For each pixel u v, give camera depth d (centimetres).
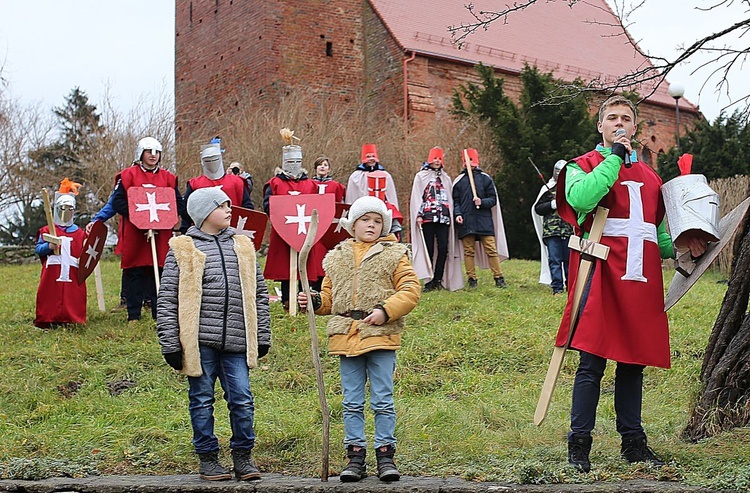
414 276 571
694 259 552
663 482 509
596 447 590
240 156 2459
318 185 1131
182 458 635
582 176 535
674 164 2311
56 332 1059
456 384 854
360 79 3312
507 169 2336
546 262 1359
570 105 2359
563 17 3838
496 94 2538
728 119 2291
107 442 680
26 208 3428
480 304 1190
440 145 2575
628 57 3888
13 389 847
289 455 639
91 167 2542
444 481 534
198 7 3588
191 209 605
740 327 612
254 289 598
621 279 536
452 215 1355
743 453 551
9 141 2855
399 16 3275
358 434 561
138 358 934
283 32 3216
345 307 571
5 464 597
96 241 1054
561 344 544
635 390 552
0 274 1777
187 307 574
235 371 583
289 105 2708
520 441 634
